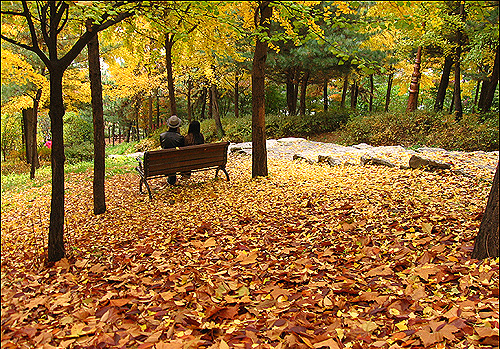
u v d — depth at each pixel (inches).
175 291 106.3
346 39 382.0
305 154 415.5
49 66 128.0
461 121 481.4
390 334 79.7
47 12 132.2
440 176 235.0
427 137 494.9
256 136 279.1
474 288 93.4
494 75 535.2
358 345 74.5
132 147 1073.5
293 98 804.6
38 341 80.7
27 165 654.5
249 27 260.4
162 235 172.9
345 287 102.8
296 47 531.5
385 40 394.9
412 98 590.6
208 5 167.8
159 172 254.1
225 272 120.1
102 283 119.6
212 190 258.5
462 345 71.9
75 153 740.0
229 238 160.9
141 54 286.5
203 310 95.3
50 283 121.0
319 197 213.0
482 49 433.1
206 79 802.8
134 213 220.1
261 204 210.8
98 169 225.5
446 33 497.4
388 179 242.5
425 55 634.8
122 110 1581.0
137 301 99.3
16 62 268.4
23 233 208.1
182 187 280.5
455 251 120.2
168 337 82.1
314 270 118.2
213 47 257.8
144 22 227.8
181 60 359.6
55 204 141.4
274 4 173.0
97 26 132.8
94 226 200.2
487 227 106.6
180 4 169.0
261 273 119.6
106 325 86.0
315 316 89.7
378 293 97.1
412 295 93.0
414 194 198.8
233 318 90.6
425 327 77.5
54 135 136.4
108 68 792.9
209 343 80.4
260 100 272.1
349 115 716.7
